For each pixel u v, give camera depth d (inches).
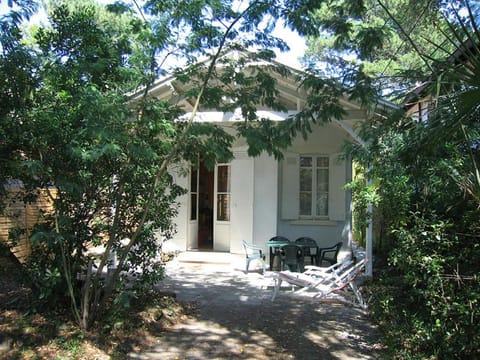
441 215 183.8
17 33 181.2
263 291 310.2
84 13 194.2
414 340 185.2
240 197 441.7
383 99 234.1
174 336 216.7
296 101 360.5
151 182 208.8
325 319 247.3
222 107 223.5
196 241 478.3
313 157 441.4
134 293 214.4
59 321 201.3
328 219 438.6
